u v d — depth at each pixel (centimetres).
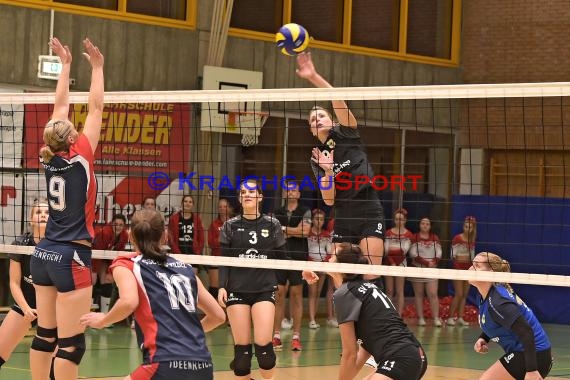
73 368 790
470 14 2200
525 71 2153
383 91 891
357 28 2069
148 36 1798
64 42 1703
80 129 1661
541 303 1966
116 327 1622
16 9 1656
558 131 2092
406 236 1823
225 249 957
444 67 2183
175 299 629
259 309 913
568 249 1931
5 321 909
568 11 2117
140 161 1742
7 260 1633
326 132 920
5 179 1593
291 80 1975
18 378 1110
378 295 771
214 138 1828
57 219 791
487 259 841
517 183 2136
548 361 837
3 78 1647
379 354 757
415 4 2147
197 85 1853
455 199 2042
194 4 1850
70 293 784
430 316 1938
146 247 641
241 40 1912
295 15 1997
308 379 1180
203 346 627
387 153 2086
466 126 2161
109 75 1758
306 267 872
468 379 1217
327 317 1803
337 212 923
